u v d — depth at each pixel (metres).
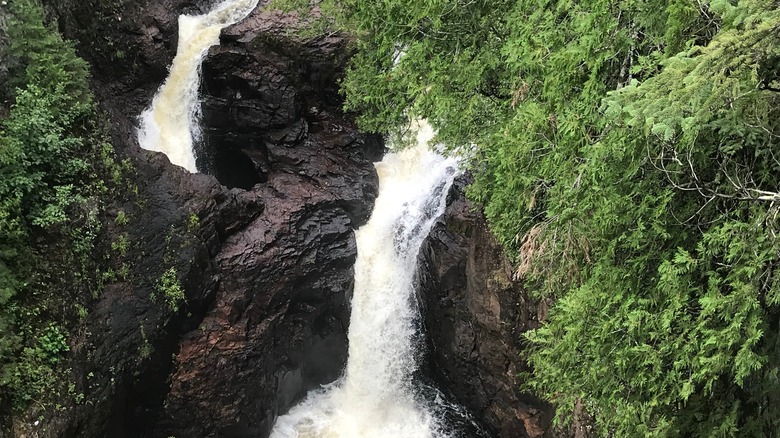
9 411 9.27
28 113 10.63
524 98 8.12
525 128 7.23
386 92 11.30
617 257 6.93
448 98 9.08
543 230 8.10
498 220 10.04
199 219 13.37
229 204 14.21
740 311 5.27
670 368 6.54
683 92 4.36
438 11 8.30
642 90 4.71
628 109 4.70
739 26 4.70
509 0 8.25
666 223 6.23
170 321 12.34
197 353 12.98
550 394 9.11
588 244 7.30
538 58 7.00
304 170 16.80
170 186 13.28
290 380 15.01
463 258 13.61
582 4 6.13
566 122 6.34
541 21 7.22
